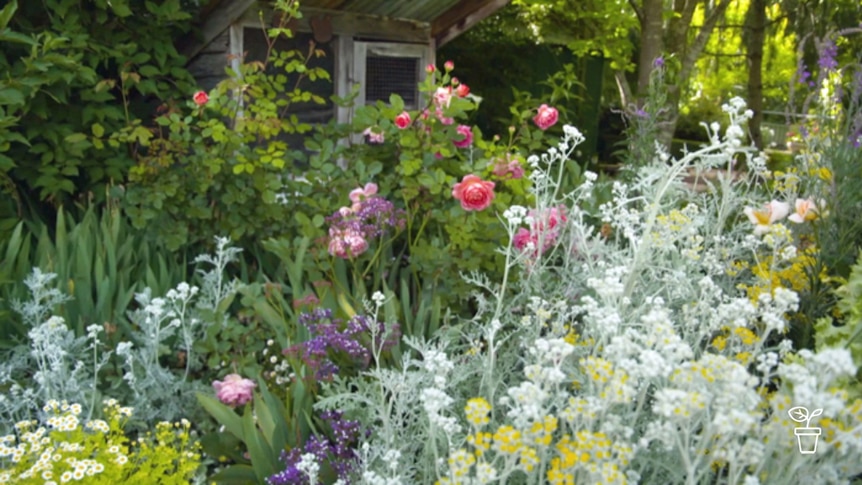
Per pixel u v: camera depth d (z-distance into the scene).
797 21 10.41
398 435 2.67
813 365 1.93
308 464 2.35
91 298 3.43
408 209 3.88
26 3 4.59
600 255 3.40
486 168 3.95
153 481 2.36
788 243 3.69
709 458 2.17
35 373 3.02
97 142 4.22
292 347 2.88
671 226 3.21
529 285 3.35
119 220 3.92
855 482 2.50
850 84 3.88
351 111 5.00
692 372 1.96
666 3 9.73
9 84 3.95
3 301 3.33
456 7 6.00
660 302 2.61
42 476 2.19
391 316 3.13
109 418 2.59
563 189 4.53
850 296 2.88
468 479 1.90
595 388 2.40
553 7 8.93
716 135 2.83
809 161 4.12
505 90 9.73
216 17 5.19
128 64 4.75
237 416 2.70
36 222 4.29
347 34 5.84
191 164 4.13
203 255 3.62
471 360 2.95
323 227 3.95
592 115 11.22
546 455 2.36
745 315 2.50
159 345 3.17
